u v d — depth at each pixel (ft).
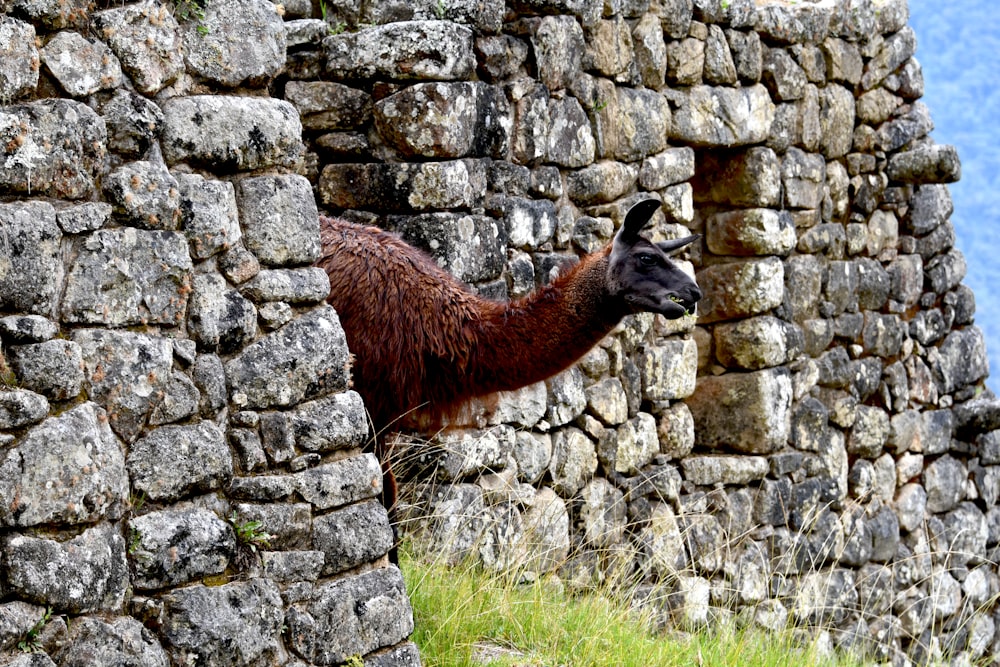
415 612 25.39
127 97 16.74
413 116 29.78
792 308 45.27
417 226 29.91
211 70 18.12
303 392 18.69
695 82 40.42
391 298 24.64
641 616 31.91
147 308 16.65
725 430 43.37
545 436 34.17
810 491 45.06
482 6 31.22
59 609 15.03
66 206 15.79
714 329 43.83
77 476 15.25
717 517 41.39
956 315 55.36
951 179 52.13
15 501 14.57
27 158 15.23
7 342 14.89
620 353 37.17
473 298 25.72
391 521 26.21
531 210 32.91
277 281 18.52
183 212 17.33
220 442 17.39
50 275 15.40
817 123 46.47
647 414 38.83
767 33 43.29
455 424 27.68
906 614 50.03
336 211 30.71
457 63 29.96
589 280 25.63
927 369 53.21
